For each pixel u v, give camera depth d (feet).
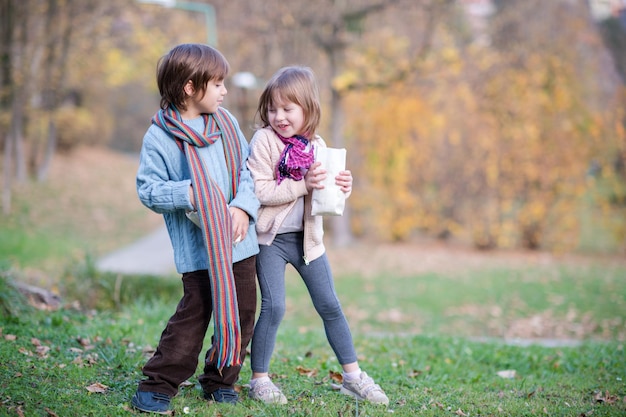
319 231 10.43
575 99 52.60
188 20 61.05
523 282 39.50
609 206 51.57
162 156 9.27
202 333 9.57
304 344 17.02
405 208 54.75
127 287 22.85
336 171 9.88
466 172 52.60
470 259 48.26
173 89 9.33
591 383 13.34
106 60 66.54
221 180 9.55
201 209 8.89
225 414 9.53
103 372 11.38
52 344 13.12
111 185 79.00
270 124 10.18
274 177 10.08
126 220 63.10
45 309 17.26
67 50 60.03
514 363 15.80
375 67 53.47
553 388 12.80
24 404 9.28
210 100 9.50
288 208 10.12
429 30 51.21
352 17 49.55
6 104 58.90
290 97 9.91
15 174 71.51
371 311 33.12
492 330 29.43
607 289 37.27
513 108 51.90
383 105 53.98
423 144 53.93
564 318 31.07
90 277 23.34
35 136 74.23
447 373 14.44
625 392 12.55
